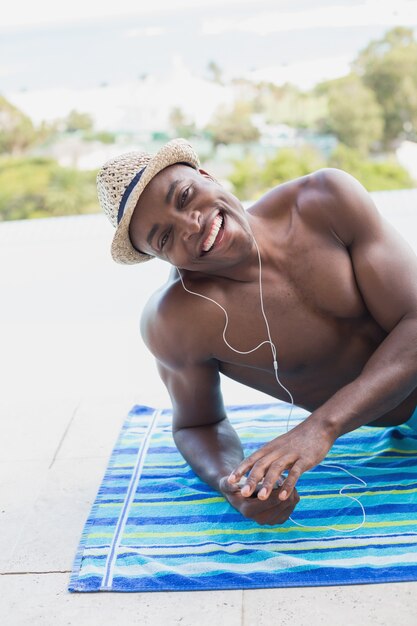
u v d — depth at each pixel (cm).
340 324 225
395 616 175
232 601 188
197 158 223
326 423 201
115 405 313
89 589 198
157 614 188
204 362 234
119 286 505
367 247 219
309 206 221
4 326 457
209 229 206
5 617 194
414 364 211
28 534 230
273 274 221
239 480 199
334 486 232
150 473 252
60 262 569
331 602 183
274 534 212
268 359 229
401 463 238
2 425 308
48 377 371
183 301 224
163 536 218
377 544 201
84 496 248
